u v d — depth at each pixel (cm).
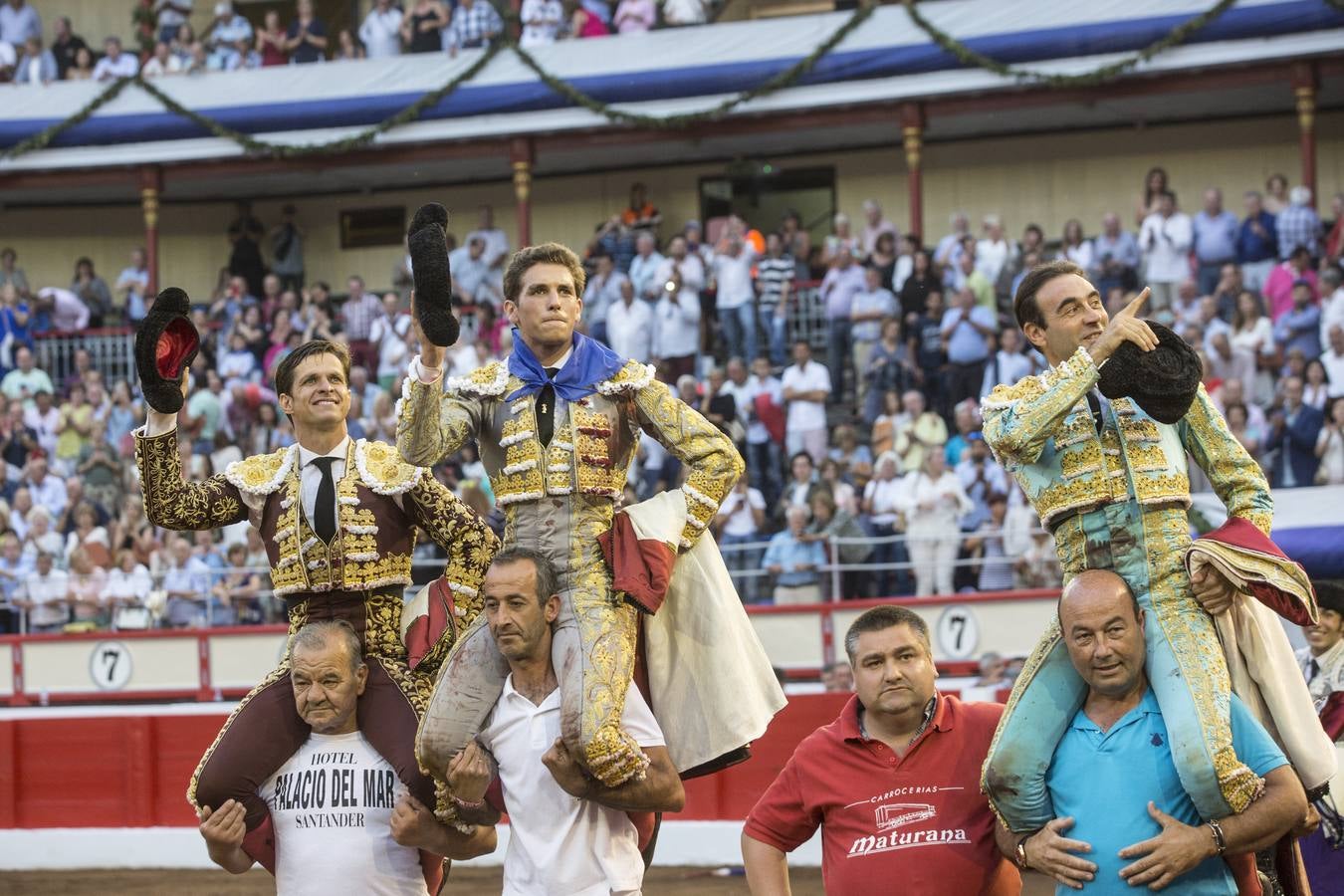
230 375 1698
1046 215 1980
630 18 1902
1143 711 435
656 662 480
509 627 450
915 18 1797
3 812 1230
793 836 486
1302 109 1698
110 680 1488
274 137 1978
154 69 2025
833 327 1568
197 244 2253
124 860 1198
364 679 496
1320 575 1295
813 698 1080
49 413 1684
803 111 1864
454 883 1001
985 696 1197
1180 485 442
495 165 2111
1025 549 1312
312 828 493
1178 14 1723
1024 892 877
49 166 2030
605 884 462
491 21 1933
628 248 1714
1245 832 415
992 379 1438
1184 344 424
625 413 478
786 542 1353
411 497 506
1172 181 1944
